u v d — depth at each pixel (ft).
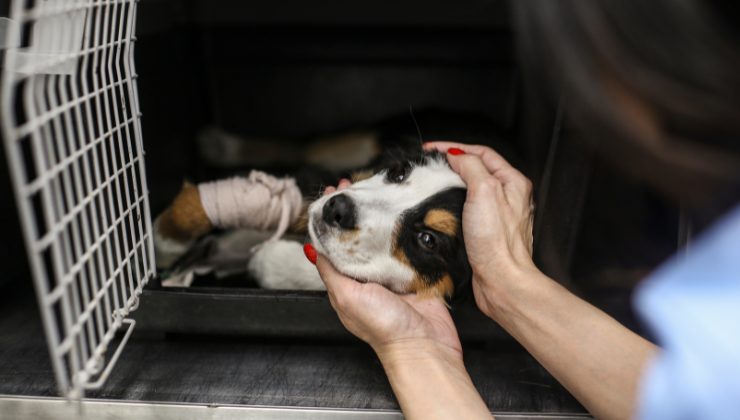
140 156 3.94
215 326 4.26
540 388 4.13
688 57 1.47
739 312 1.97
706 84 1.49
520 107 6.86
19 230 4.78
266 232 5.84
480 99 7.54
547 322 3.60
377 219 4.45
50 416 3.75
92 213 3.05
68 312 2.60
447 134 6.57
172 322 4.24
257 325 4.26
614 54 1.54
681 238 3.48
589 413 3.89
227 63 7.26
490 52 7.25
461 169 4.34
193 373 4.09
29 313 4.58
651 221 4.97
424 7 6.89
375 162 6.10
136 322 4.24
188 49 6.73
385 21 6.98
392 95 7.54
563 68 1.65
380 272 4.48
